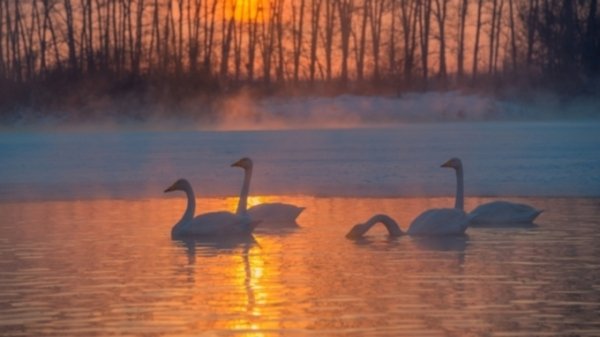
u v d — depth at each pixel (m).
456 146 35.88
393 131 46.88
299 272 13.98
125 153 35.47
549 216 19.64
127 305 12.09
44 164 32.03
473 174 27.11
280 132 47.44
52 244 16.67
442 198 22.97
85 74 61.62
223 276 13.74
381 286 12.97
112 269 14.38
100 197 23.92
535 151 32.97
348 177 27.03
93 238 17.33
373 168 28.95
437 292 12.62
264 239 17.08
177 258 15.23
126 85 60.38
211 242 16.81
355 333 10.76
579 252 15.45
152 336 10.72
